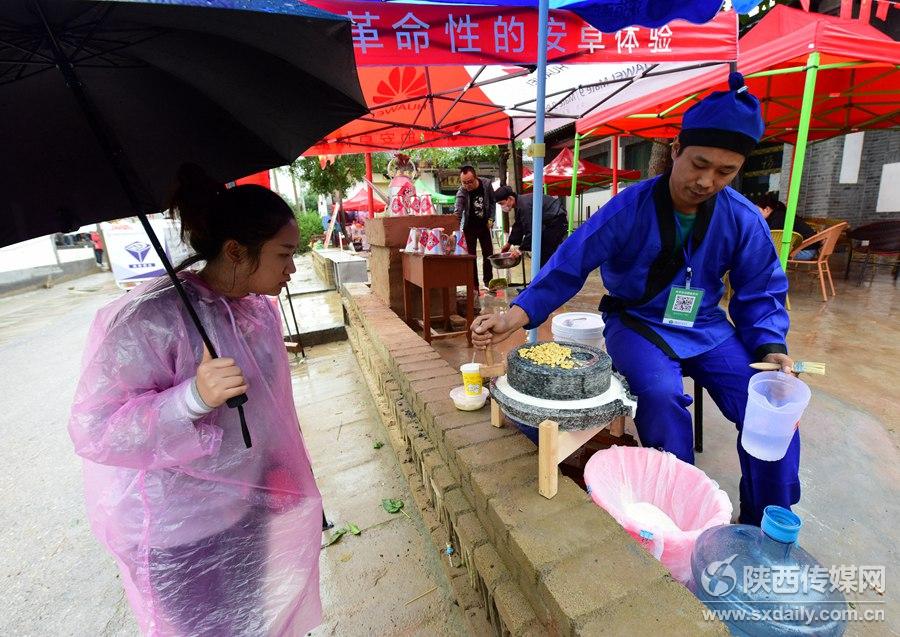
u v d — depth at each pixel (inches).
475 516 63.4
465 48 74.4
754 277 73.9
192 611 46.2
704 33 89.4
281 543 51.1
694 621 37.9
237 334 45.5
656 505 65.9
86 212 48.1
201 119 51.2
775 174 360.5
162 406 38.1
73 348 259.6
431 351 117.8
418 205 208.8
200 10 30.0
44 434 149.3
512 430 72.4
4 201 41.6
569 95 156.7
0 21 29.3
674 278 74.9
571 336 102.8
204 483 44.8
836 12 270.4
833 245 231.9
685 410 72.3
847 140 307.4
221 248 42.6
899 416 111.8
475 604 64.7
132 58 41.0
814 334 173.8
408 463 99.3
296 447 52.6
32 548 94.3
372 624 70.0
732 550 49.1
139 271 199.8
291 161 61.4
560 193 480.7
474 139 222.1
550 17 79.7
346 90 44.9
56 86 40.1
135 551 43.9
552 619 42.4
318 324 246.7
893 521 78.7
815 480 90.1
